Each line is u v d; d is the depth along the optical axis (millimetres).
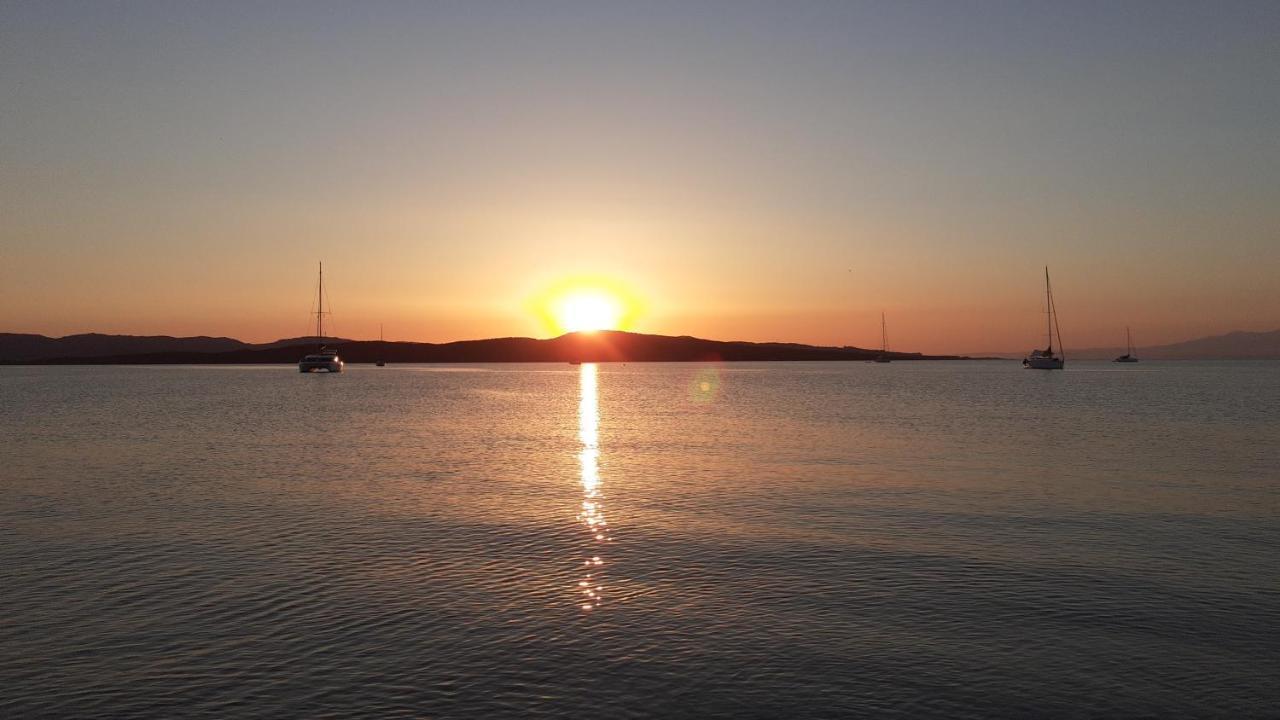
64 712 12352
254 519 25484
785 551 21562
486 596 17719
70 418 66375
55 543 22172
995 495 29781
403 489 31172
